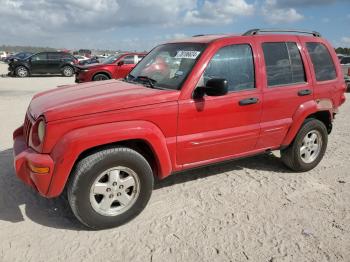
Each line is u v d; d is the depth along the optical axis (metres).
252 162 5.75
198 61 4.14
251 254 3.42
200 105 4.09
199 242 3.59
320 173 5.38
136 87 4.23
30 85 17.33
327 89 5.29
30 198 4.41
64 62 23.97
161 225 3.88
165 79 4.29
